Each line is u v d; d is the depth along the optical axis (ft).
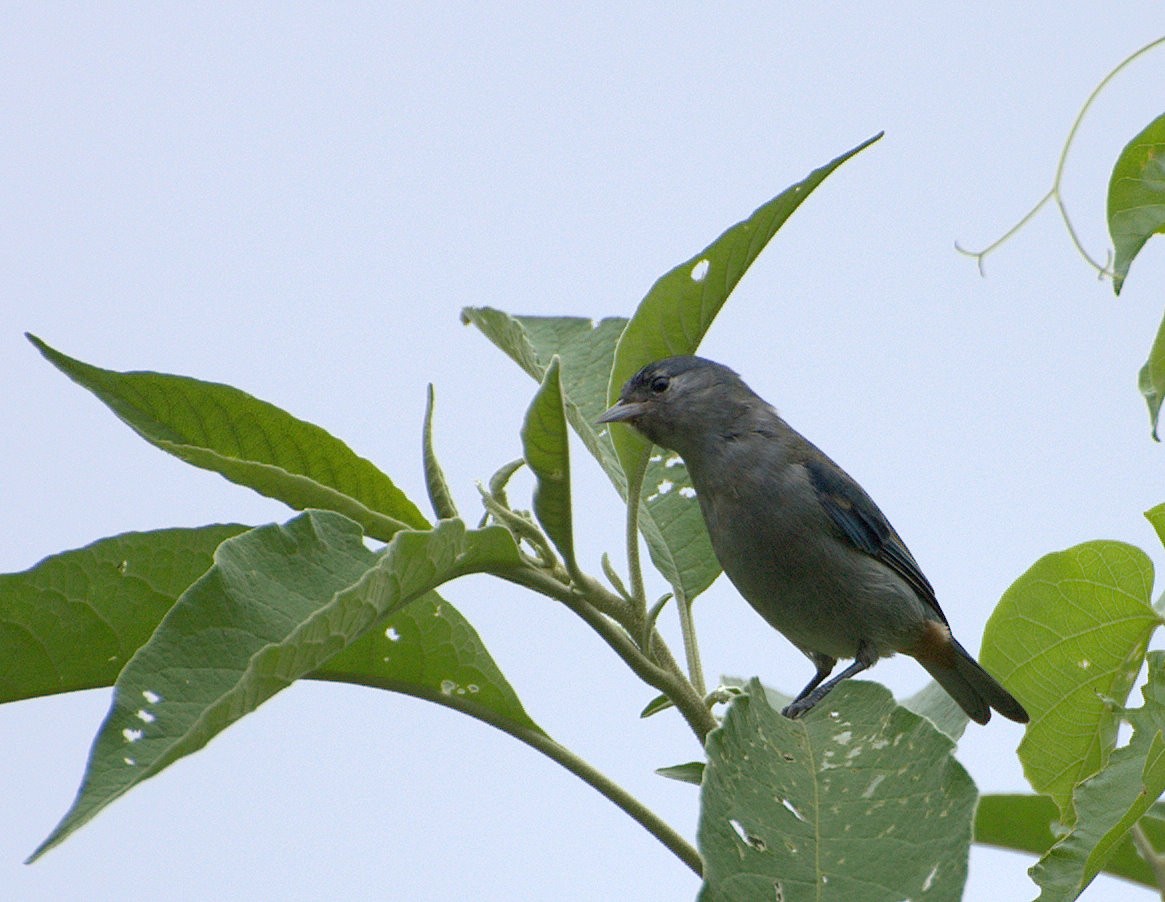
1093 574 26.63
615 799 22.30
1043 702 27.63
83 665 21.25
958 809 17.85
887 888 17.01
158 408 23.72
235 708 16.81
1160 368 25.38
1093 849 19.57
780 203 24.14
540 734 22.59
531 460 20.97
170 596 21.24
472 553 20.65
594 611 22.39
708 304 25.80
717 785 18.15
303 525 18.92
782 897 16.94
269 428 24.08
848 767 19.34
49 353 23.00
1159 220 24.17
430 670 22.77
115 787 15.62
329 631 17.97
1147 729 20.15
